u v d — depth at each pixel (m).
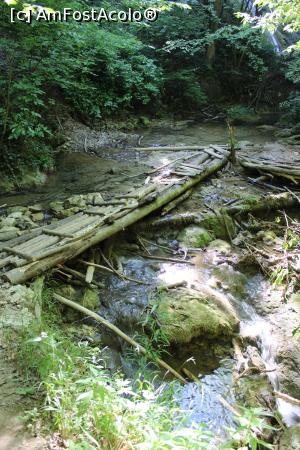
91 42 9.62
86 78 9.88
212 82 14.34
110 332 3.77
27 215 5.36
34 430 2.30
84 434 2.21
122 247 5.09
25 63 6.36
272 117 13.43
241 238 5.60
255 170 7.02
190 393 3.39
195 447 1.96
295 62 12.22
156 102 12.45
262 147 8.84
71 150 8.45
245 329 4.15
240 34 12.53
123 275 4.52
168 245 5.30
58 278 4.25
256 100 14.42
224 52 14.47
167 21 12.81
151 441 1.99
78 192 6.20
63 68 7.05
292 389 3.69
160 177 6.54
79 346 3.22
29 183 6.48
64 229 4.66
